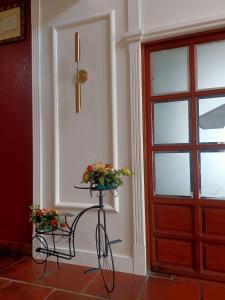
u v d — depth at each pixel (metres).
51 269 2.15
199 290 1.80
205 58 1.99
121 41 2.12
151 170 2.10
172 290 1.80
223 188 1.92
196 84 2.00
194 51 2.00
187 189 2.02
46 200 2.35
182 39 2.02
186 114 2.03
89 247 2.21
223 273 1.90
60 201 2.31
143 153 2.06
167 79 2.09
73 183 2.27
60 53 2.33
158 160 2.11
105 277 2.00
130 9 2.08
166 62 2.09
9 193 2.52
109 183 1.76
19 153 2.48
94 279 1.98
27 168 2.45
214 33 1.93
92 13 2.22
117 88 2.13
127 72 2.10
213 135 1.96
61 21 2.33
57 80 2.33
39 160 2.37
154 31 2.00
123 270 2.08
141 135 2.05
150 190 2.10
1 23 2.57
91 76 2.22
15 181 2.49
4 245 2.51
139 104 2.05
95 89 2.20
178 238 2.02
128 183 2.09
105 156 2.17
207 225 1.95
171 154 2.07
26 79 2.46
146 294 1.76
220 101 1.94
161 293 1.77
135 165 2.05
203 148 1.96
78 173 2.25
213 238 1.92
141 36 2.04
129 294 1.76
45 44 2.39
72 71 2.29
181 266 2.02
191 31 1.93
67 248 2.27
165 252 2.06
